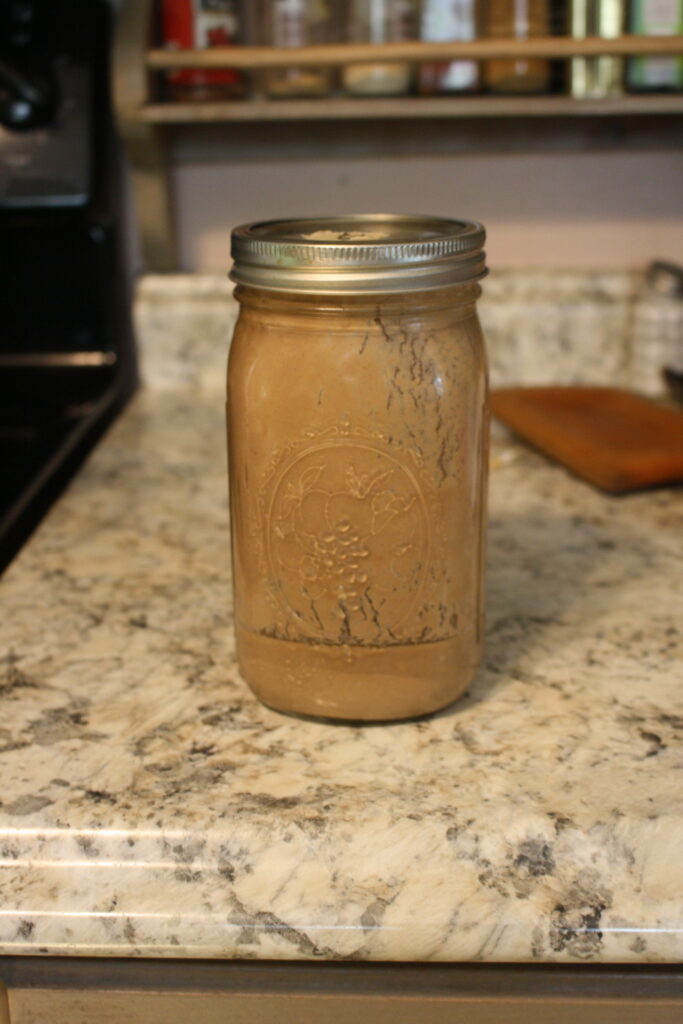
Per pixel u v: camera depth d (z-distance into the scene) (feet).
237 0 3.27
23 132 3.30
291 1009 1.55
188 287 3.67
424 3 3.18
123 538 2.52
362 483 1.54
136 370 3.92
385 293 1.44
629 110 3.10
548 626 2.07
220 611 2.14
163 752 1.66
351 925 1.45
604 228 3.77
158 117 3.16
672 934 1.44
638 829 1.49
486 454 1.68
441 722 1.74
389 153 3.66
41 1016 1.56
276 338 1.52
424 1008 1.54
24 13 3.27
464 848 1.48
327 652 1.65
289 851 1.48
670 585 2.25
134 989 1.54
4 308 3.50
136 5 3.12
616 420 3.23
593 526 2.59
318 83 3.23
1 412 3.49
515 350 3.70
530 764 1.62
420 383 1.51
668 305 3.54
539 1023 1.55
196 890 1.47
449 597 1.65
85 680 1.88
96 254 3.44
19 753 1.66
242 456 1.60
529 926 1.44
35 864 1.49
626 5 3.16
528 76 3.17
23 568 2.35
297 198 3.73
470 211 3.75
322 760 1.64
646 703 1.79
